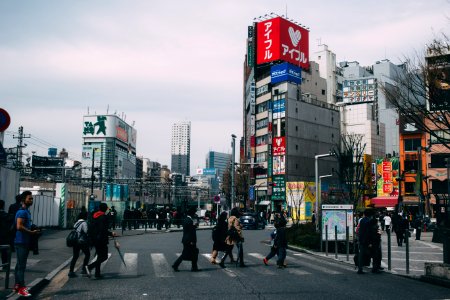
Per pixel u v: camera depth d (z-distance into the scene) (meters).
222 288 9.45
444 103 18.95
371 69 135.12
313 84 83.81
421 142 57.91
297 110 73.62
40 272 11.33
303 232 22.53
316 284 10.12
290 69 74.06
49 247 18.36
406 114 20.14
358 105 107.38
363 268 13.41
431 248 21.86
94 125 144.50
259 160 78.00
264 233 36.00
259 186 76.25
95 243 10.85
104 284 9.88
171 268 12.90
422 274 11.84
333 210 17.94
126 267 12.87
